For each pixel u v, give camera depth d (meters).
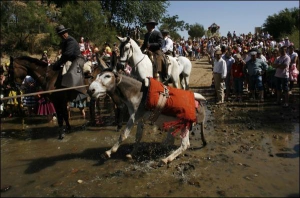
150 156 5.61
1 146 6.45
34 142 6.69
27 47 21.22
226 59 10.27
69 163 5.45
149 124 7.69
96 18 22.05
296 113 8.22
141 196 4.20
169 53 9.09
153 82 5.05
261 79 9.80
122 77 5.05
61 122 6.87
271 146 5.85
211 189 4.31
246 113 8.48
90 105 7.89
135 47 7.11
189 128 5.18
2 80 8.97
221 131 6.96
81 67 7.02
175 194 4.22
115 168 5.15
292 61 9.80
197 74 16.95
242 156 5.43
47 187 4.57
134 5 28.47
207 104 9.90
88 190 4.43
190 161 5.28
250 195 4.09
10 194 4.37
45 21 21.22
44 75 6.88
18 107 9.28
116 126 7.75
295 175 4.61
